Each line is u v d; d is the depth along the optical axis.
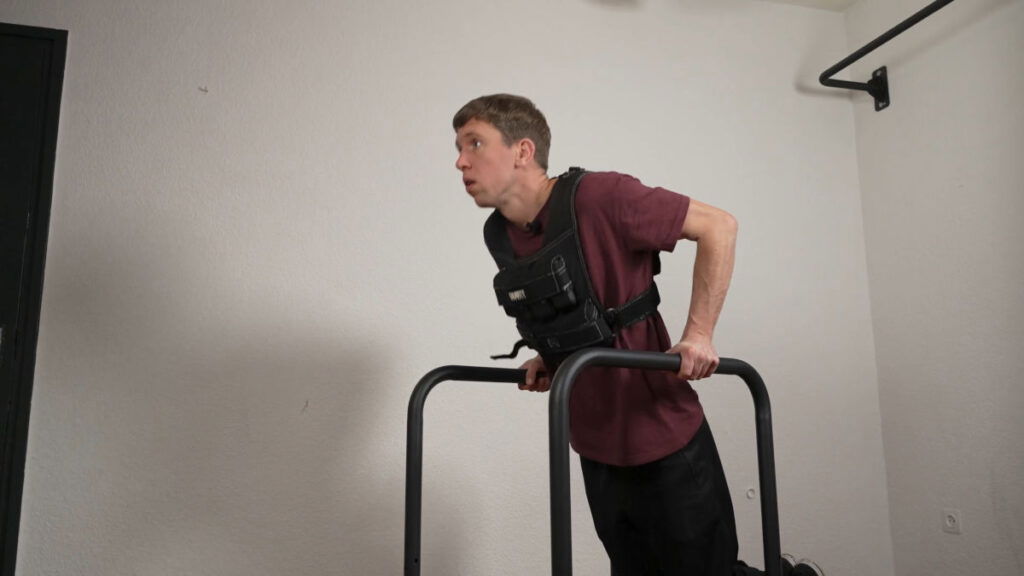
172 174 1.82
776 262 2.27
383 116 2.01
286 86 1.94
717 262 0.99
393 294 1.92
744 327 2.19
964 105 2.04
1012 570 1.83
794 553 2.09
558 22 2.22
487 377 1.28
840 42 2.51
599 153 2.17
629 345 1.06
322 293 1.87
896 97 2.29
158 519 1.67
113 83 1.82
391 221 1.95
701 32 2.36
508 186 1.09
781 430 2.16
